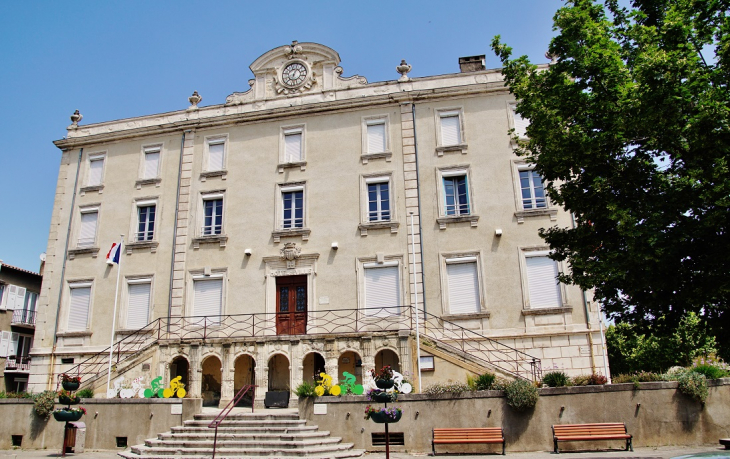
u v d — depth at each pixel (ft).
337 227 74.79
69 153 87.04
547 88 44.04
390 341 62.03
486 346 67.36
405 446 50.47
